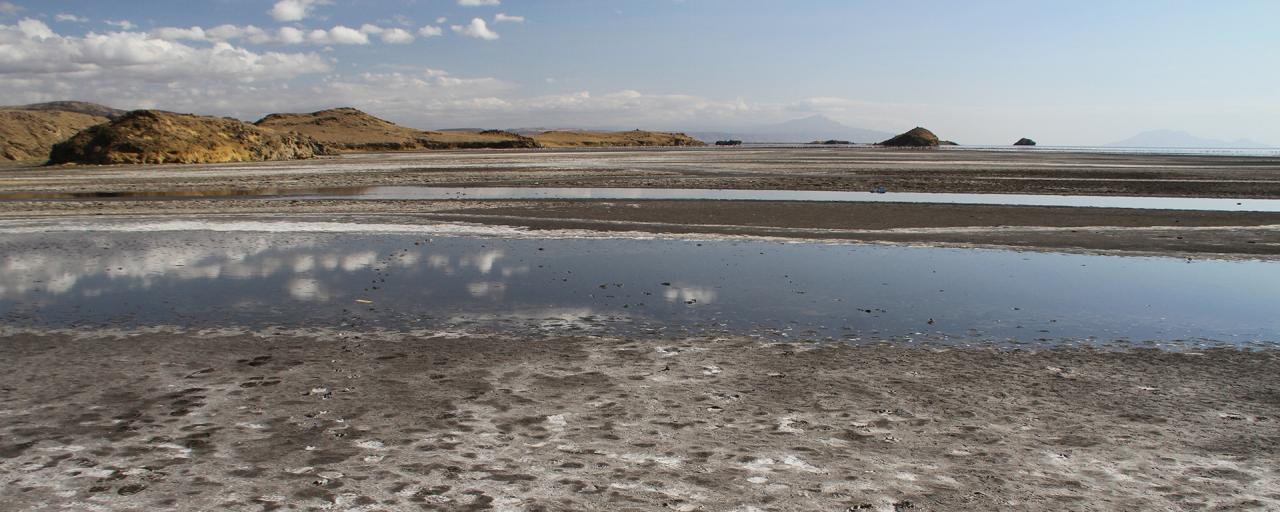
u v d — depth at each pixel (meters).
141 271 13.91
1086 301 11.70
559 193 30.66
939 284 12.98
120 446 5.95
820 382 7.72
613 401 7.09
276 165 56.72
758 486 5.27
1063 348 9.09
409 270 14.14
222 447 5.93
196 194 30.09
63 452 5.84
